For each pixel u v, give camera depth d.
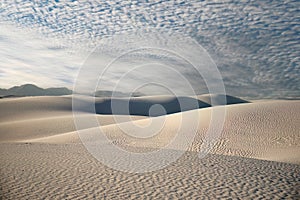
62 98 83.94
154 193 10.98
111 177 12.96
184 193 10.97
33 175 12.94
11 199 10.09
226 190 11.25
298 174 13.38
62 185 11.69
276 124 31.62
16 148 20.95
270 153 23.20
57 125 49.81
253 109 37.41
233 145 26.23
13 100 78.31
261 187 11.55
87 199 10.27
